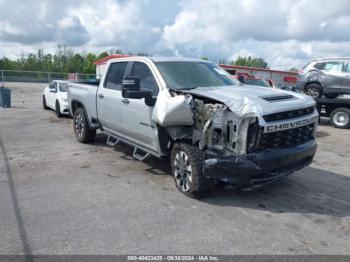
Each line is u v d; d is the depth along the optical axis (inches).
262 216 172.2
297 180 229.6
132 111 229.0
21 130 402.9
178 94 195.5
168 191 204.5
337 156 304.3
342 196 201.8
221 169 171.8
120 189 207.5
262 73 1530.5
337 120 486.3
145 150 230.4
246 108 168.7
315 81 551.2
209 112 180.5
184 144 191.3
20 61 2960.1
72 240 146.9
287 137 181.8
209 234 153.3
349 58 525.3
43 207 180.4
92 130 317.7
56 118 510.9
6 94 661.9
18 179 224.7
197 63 241.6
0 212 173.9
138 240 147.3
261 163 168.2
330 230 158.7
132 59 247.0
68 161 267.9
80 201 188.7
